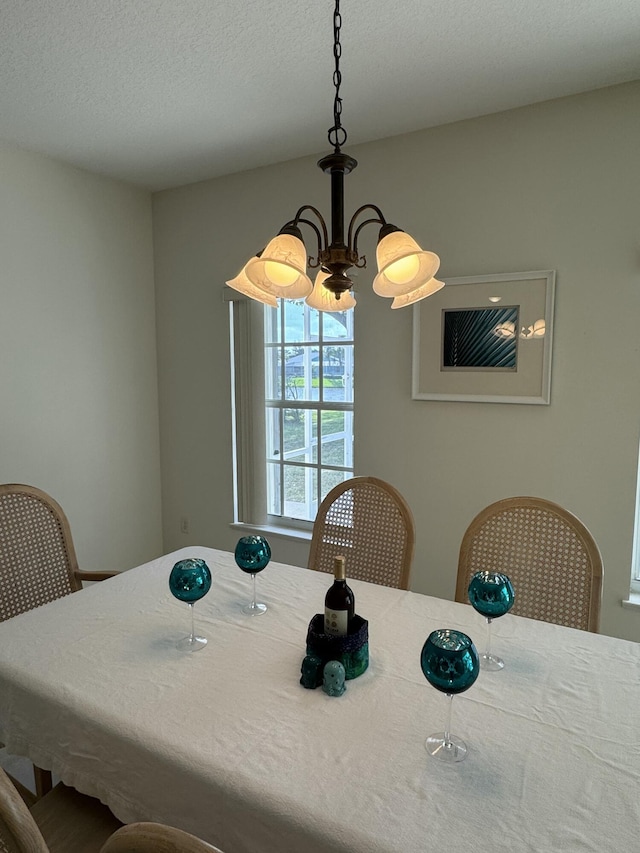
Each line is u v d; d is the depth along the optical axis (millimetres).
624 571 2221
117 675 1192
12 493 1866
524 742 975
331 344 2941
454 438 2541
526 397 2334
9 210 2609
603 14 1628
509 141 2285
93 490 3127
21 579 1848
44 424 2844
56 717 1116
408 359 2619
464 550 1720
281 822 828
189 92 2094
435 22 1658
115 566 3285
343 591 1189
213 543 3400
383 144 2570
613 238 2127
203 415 3330
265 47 1785
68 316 2922
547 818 811
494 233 2355
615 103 2078
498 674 1196
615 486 2211
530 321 2293
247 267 1106
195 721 1031
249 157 2785
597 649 1309
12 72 1932
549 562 1602
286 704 1085
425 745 964
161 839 526
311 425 3070
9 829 640
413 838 775
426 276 1123
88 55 1825
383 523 1889
